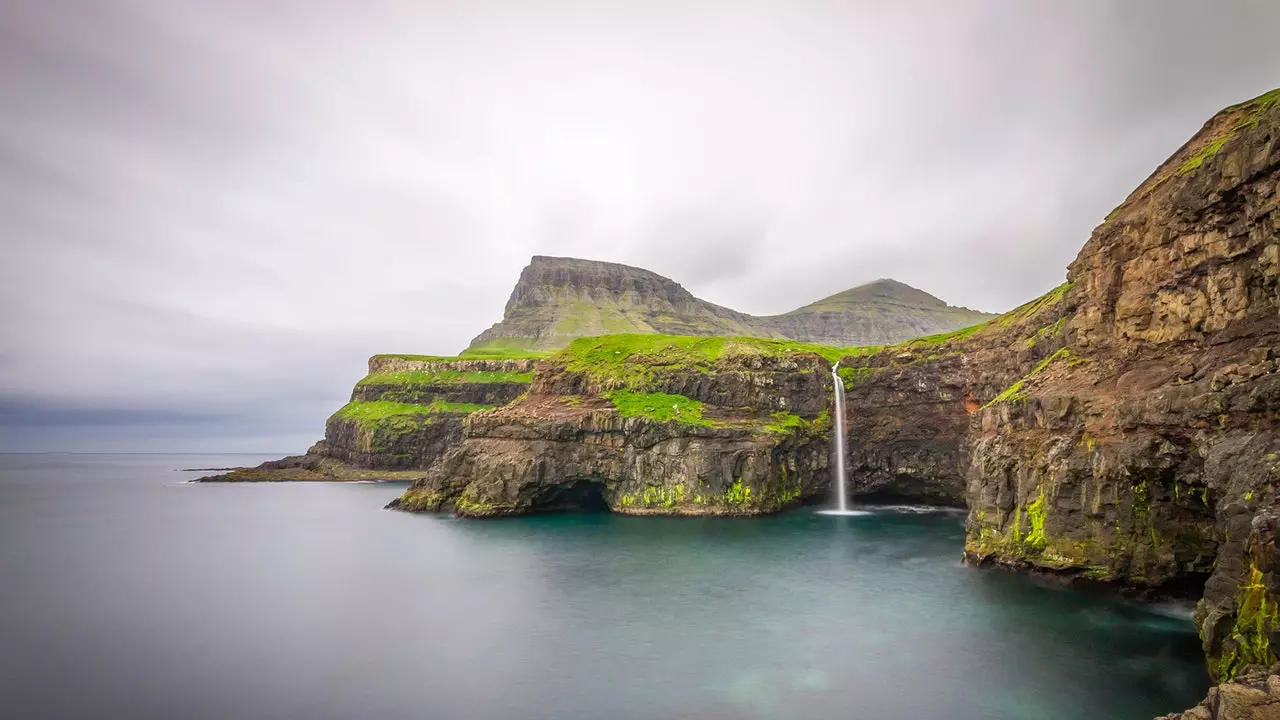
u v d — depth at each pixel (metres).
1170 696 30.25
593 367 117.94
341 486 155.75
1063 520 47.88
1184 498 40.06
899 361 105.56
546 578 56.34
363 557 66.44
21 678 34.72
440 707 30.81
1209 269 39.59
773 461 99.31
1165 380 41.78
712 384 109.19
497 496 96.56
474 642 39.94
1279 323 34.03
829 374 113.44
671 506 95.44
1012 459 54.34
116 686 33.59
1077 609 43.09
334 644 39.78
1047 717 28.62
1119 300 48.53
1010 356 82.81
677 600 48.91
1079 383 50.81
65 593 52.81
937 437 97.88
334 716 30.02
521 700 31.52
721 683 33.25
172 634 41.94
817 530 81.50
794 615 44.62
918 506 103.56
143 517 101.19
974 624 41.41
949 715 29.14
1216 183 38.47
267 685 33.62
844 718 29.09
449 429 180.38
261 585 54.91
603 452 99.94
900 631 40.69
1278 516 25.86
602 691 32.44
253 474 178.50
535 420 102.69
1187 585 41.81
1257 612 25.77
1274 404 31.20
